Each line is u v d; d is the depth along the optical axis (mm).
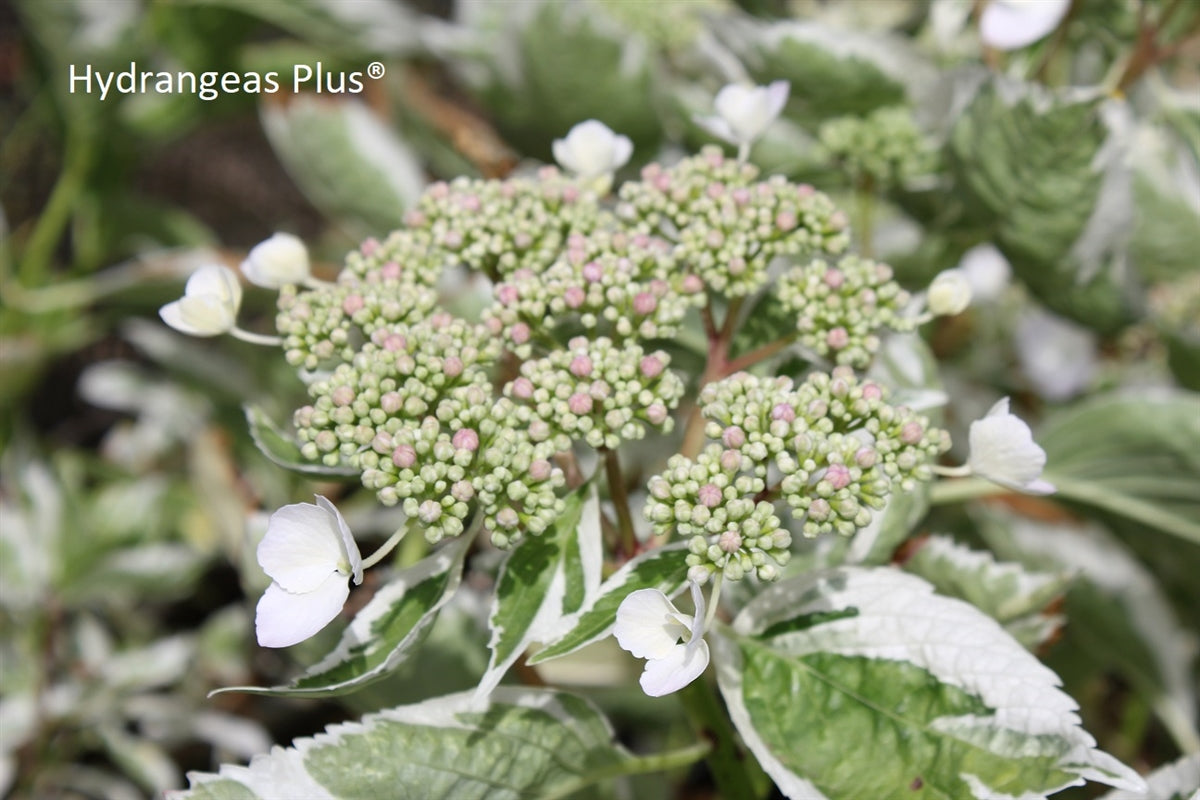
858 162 532
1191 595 567
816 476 415
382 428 414
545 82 569
